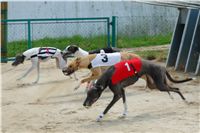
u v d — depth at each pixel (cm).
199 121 814
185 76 1267
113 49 1194
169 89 917
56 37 1986
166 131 754
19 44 1797
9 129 792
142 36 2175
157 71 896
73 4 2127
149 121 820
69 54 1224
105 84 835
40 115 883
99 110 909
